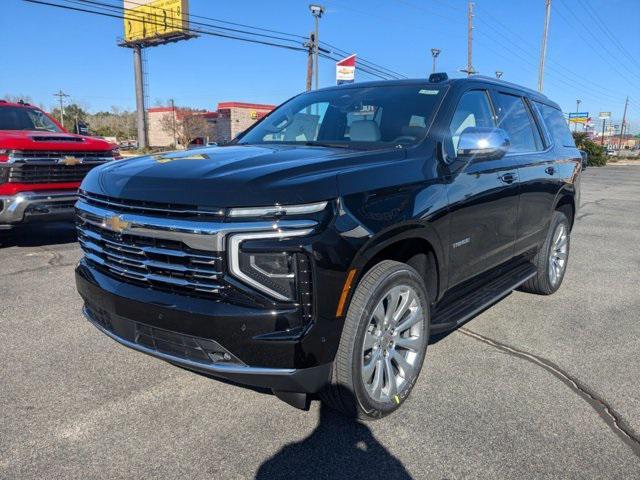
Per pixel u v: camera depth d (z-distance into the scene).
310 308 2.56
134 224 2.73
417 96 3.89
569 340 4.34
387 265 2.93
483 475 2.61
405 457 2.74
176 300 2.65
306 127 4.14
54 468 2.61
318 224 2.54
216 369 2.60
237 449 2.78
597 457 2.77
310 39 29.48
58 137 7.14
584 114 74.81
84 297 3.24
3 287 5.38
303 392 2.68
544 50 35.47
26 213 6.72
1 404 3.16
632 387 3.54
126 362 3.73
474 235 3.75
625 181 27.09
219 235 2.48
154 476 2.56
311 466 2.66
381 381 3.00
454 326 3.55
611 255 7.79
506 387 3.49
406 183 3.06
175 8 46.22
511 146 4.53
